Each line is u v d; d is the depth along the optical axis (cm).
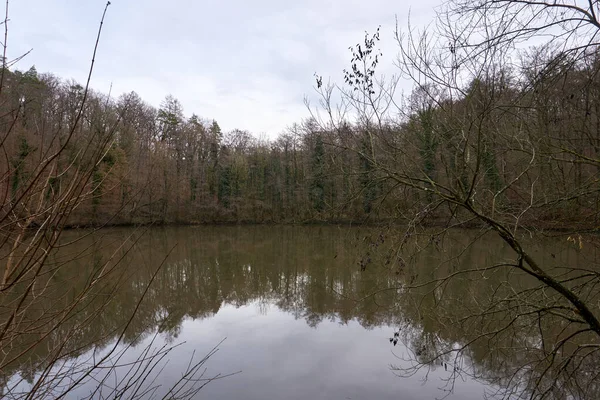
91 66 183
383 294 971
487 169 386
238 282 1359
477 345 611
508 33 326
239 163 4144
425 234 404
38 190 207
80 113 183
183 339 796
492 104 342
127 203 285
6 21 167
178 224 3659
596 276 377
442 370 613
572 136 375
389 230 427
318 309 1007
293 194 3766
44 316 284
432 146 411
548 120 357
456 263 518
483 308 534
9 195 193
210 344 764
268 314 976
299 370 643
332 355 702
